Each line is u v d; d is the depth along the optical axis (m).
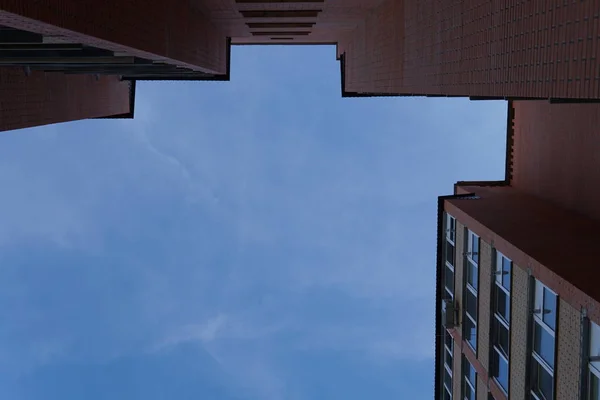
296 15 28.42
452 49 14.92
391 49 22.44
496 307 20.78
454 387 25.81
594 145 20.42
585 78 8.89
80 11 11.07
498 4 12.07
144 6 15.38
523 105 26.72
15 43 13.62
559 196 23.27
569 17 9.34
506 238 19.11
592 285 14.43
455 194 29.45
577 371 14.56
